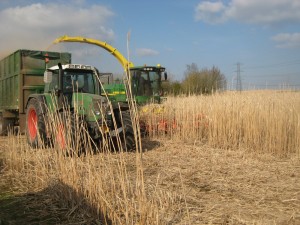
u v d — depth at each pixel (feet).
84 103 23.38
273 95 32.42
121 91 37.37
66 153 15.46
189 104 31.78
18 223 12.00
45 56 33.40
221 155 23.18
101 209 11.73
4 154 22.36
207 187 15.90
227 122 26.63
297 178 17.51
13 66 33.40
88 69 26.40
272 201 13.96
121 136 23.35
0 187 16.20
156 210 10.63
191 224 11.48
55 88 25.67
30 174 17.15
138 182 10.68
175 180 16.99
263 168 19.56
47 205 13.65
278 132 23.86
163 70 38.58
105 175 14.05
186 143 28.53
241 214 12.46
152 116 32.09
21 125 32.27
